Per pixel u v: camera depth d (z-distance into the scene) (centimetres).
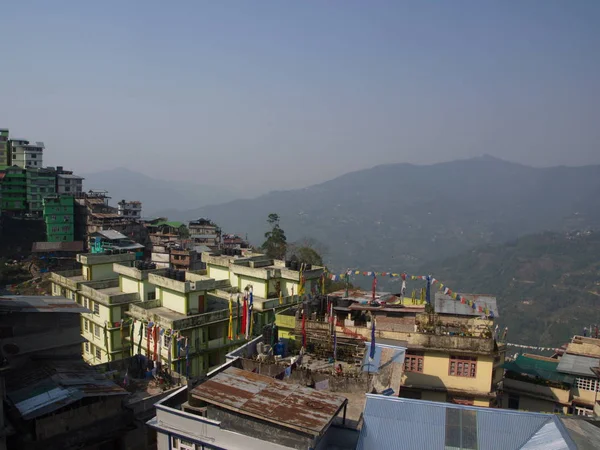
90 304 5275
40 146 12700
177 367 4153
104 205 11138
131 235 11112
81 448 2692
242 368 2753
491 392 3272
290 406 2069
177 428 2209
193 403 2302
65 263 9494
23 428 2583
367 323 3538
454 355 3303
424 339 3328
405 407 2181
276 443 2000
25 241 10200
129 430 2886
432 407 2177
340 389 2583
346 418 2308
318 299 4012
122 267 5378
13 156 12588
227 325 4678
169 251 10006
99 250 9038
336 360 3097
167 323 4238
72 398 2658
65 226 10450
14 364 3058
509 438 1992
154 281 4881
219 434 2103
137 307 4612
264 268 5875
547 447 1877
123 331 4953
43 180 11369
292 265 5809
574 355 4075
